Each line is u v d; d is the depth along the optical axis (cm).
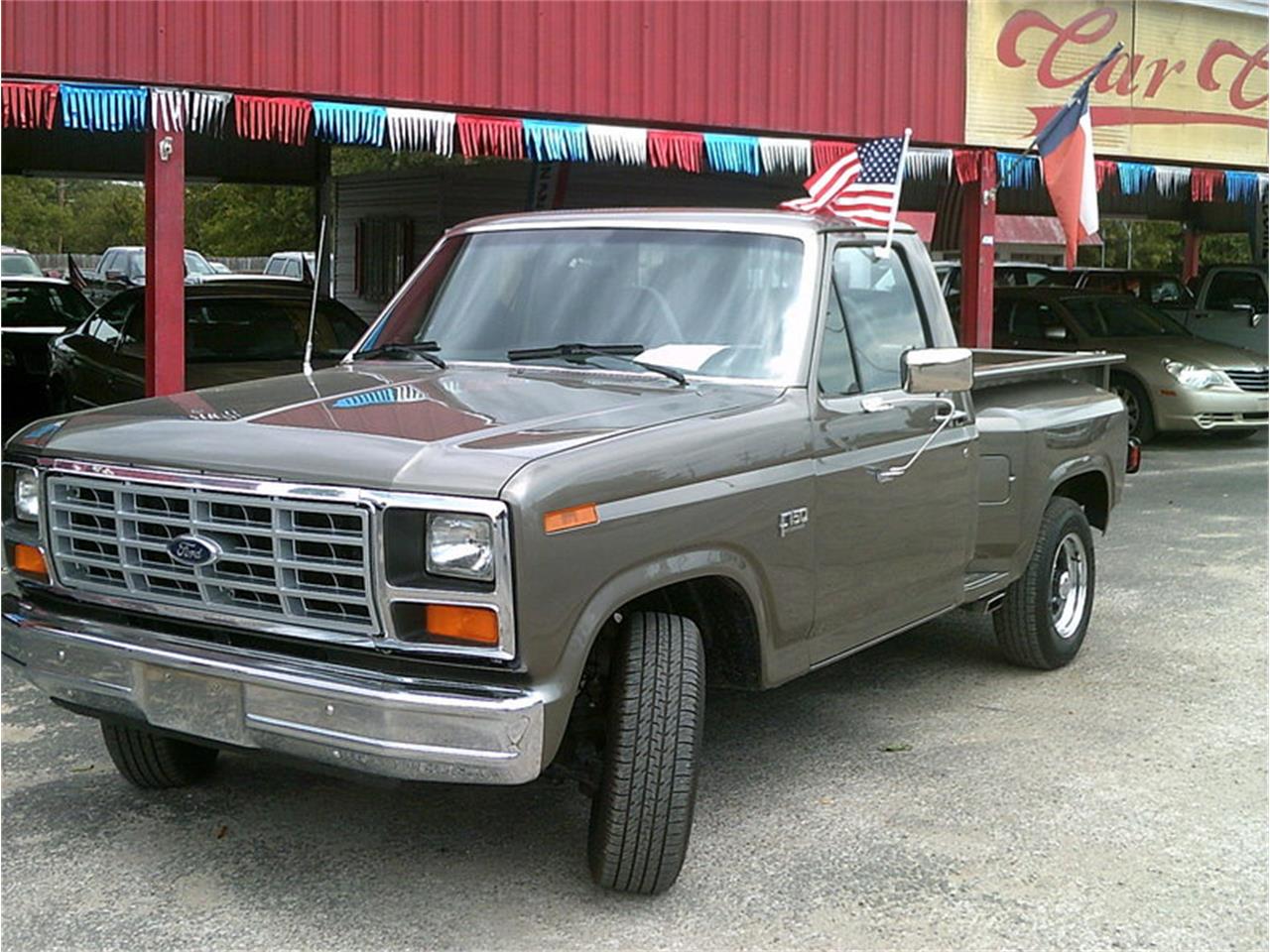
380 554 353
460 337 516
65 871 428
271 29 929
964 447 553
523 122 1024
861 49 1243
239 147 1822
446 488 352
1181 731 575
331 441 378
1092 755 545
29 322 1602
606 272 511
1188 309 1820
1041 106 1377
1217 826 476
